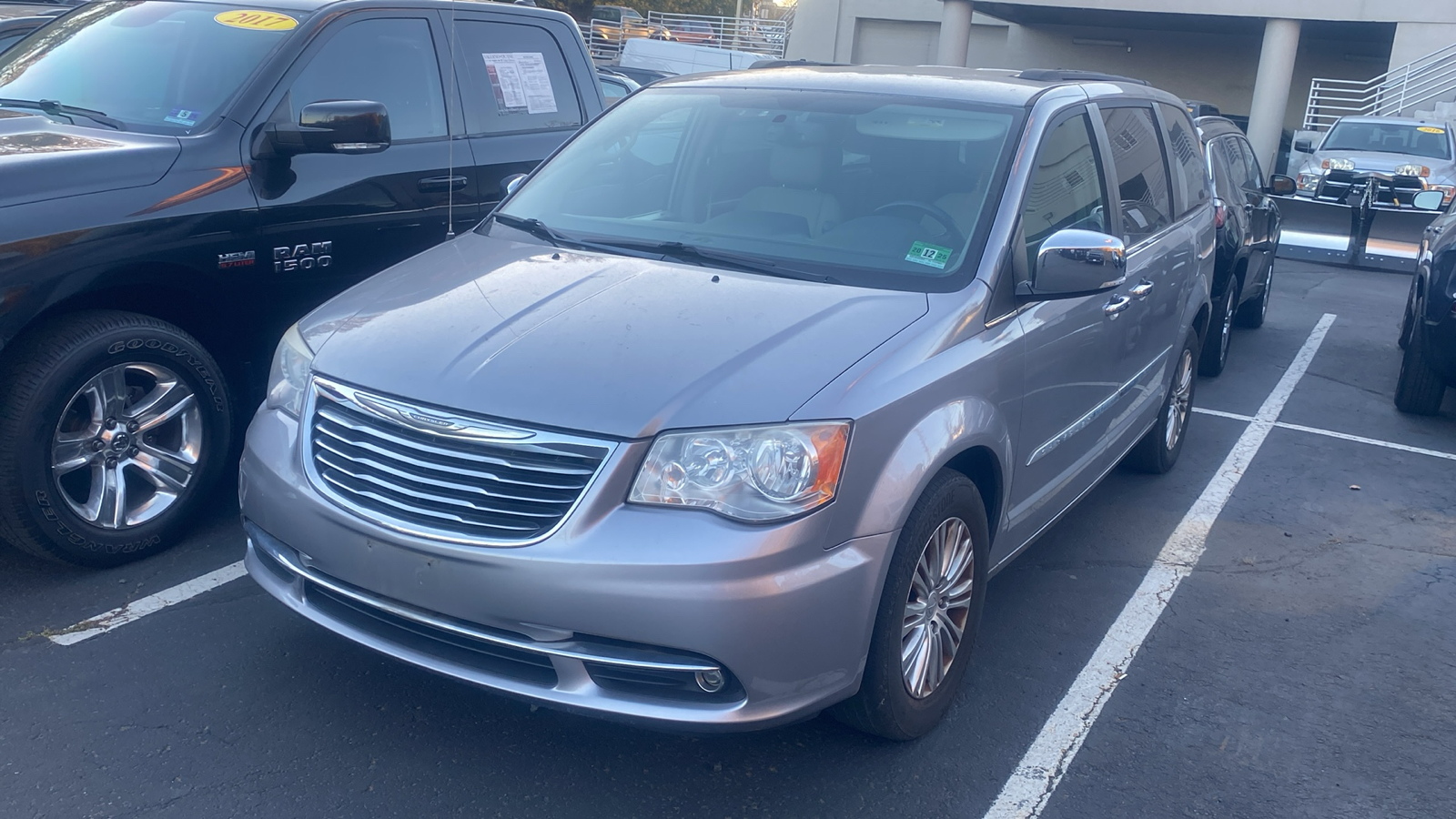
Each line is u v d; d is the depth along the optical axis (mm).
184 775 3115
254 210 4535
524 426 2893
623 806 3113
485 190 5582
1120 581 4750
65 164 4066
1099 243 3645
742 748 3398
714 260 3742
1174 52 30562
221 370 4621
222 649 3752
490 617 2873
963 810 3191
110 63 5027
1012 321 3633
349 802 3055
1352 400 7965
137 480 4496
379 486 3031
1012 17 29922
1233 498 5859
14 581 4129
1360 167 17766
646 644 2805
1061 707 3748
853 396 2980
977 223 3707
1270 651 4223
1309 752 3576
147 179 4238
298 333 3531
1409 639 4379
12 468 3846
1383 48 28578
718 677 2852
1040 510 4105
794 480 2859
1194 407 7617
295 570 3227
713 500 2832
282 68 4812
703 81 4695
